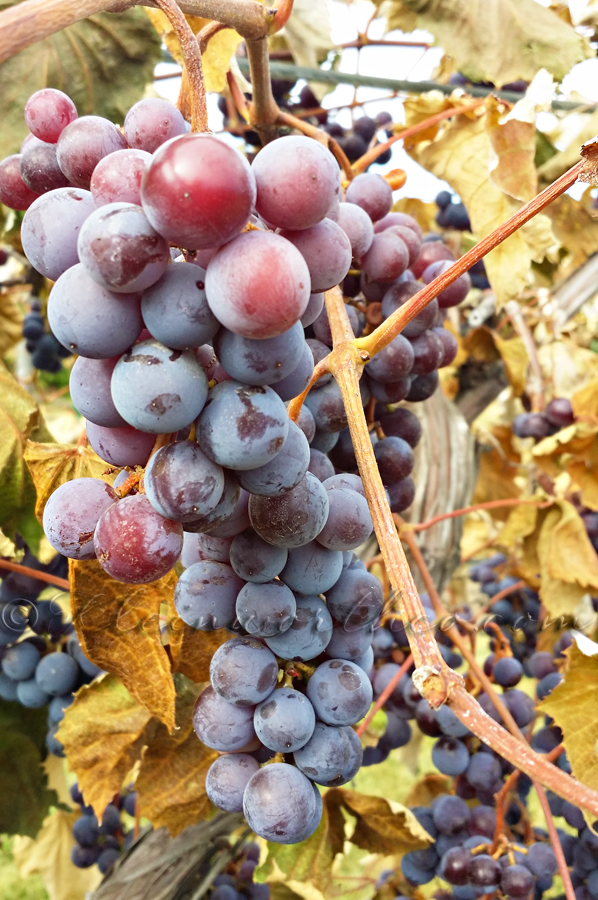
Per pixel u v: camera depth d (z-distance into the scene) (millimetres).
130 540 191
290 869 359
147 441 206
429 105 444
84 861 537
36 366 709
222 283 172
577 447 579
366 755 444
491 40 418
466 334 657
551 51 415
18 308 736
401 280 306
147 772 351
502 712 395
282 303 171
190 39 184
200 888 442
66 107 223
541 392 627
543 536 531
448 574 507
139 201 188
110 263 171
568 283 640
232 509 203
